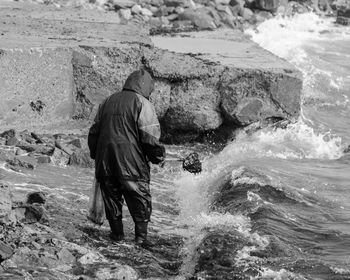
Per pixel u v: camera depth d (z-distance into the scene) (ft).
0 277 26.35
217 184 39.91
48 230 31.73
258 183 38.32
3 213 30.35
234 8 97.96
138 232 32.12
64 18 62.75
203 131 48.93
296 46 87.20
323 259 30.58
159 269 29.91
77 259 29.30
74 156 42.32
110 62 48.96
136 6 86.22
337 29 102.12
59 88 47.73
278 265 29.60
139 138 31.37
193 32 65.00
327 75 70.49
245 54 53.88
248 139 48.42
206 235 32.30
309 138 48.98
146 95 32.24
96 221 32.27
